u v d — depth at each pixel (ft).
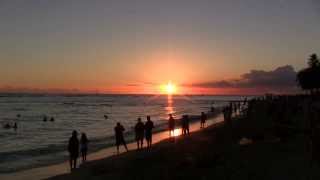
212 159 53.36
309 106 82.02
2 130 193.26
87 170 67.67
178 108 472.44
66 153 99.19
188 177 45.70
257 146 62.39
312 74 286.25
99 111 389.80
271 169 44.86
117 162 71.61
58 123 236.84
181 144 87.04
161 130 151.84
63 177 62.28
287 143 62.49
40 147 115.75
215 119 212.43
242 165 48.47
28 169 74.38
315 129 49.75
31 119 272.92
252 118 128.26
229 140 77.46
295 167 44.91
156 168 54.39
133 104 639.35
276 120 96.17
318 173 41.55
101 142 117.80
